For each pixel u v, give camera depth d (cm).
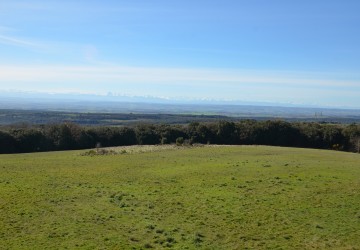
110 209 2483
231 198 2736
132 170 3991
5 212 2358
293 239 1961
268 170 3759
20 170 4016
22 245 1827
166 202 2658
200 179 3409
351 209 2431
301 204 2555
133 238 1950
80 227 2111
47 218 2267
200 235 2014
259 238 1978
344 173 3575
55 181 3381
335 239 1952
